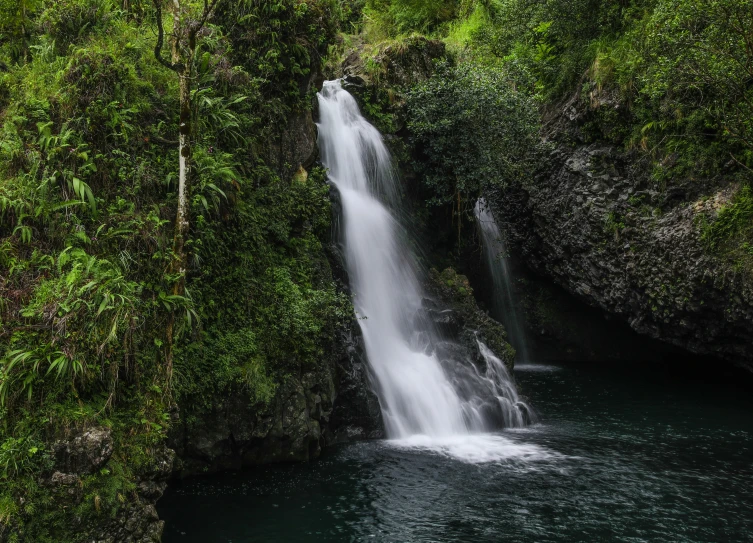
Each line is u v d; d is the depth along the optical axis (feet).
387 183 45.91
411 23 76.84
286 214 33.78
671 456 31.68
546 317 59.21
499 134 46.26
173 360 24.86
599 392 46.39
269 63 35.58
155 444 20.27
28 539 16.51
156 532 19.34
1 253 19.75
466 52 58.90
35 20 28.45
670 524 23.86
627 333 58.80
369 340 37.11
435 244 51.16
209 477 26.99
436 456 30.76
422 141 48.78
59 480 17.11
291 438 28.94
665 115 40.91
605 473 29.01
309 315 30.71
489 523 23.65
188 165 22.39
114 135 23.90
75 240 21.01
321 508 24.50
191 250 25.75
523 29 56.18
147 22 31.24
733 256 36.09
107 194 23.24
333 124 42.73
